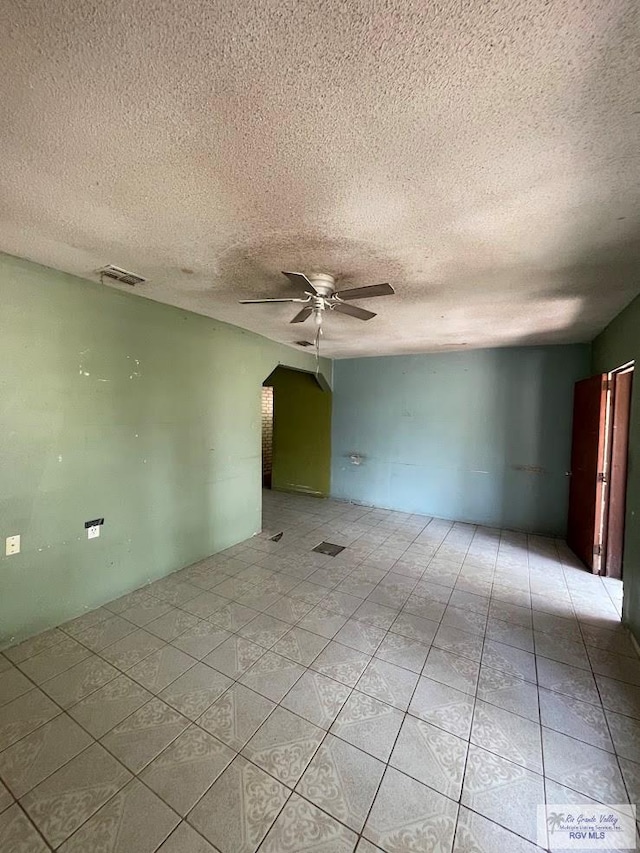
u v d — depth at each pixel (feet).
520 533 14.40
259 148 3.89
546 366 14.07
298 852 3.99
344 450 18.58
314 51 2.82
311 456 19.49
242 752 5.12
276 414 20.54
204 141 3.80
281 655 7.11
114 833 4.13
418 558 11.91
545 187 4.43
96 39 2.78
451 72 2.96
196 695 6.09
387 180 4.38
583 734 5.50
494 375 14.96
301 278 6.07
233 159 4.07
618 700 6.16
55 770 4.82
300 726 5.55
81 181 4.51
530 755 5.15
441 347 14.88
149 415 9.61
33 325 7.23
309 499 18.99
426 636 7.82
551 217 5.10
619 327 9.62
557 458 13.97
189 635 7.66
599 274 7.06
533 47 2.73
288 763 4.97
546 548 12.91
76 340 7.93
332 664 6.90
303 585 9.93
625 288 7.80
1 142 3.83
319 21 2.61
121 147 3.91
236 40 2.76
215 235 5.83
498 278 7.33
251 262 6.84
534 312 9.68
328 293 7.20
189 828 4.19
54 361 7.59
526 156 3.90
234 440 12.50
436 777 4.82
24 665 6.70
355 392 18.12
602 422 10.73
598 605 9.18
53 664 6.73
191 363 10.69
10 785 4.62
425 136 3.65
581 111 3.28
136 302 9.09
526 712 5.89
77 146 3.90
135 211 5.18
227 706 5.88
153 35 2.74
